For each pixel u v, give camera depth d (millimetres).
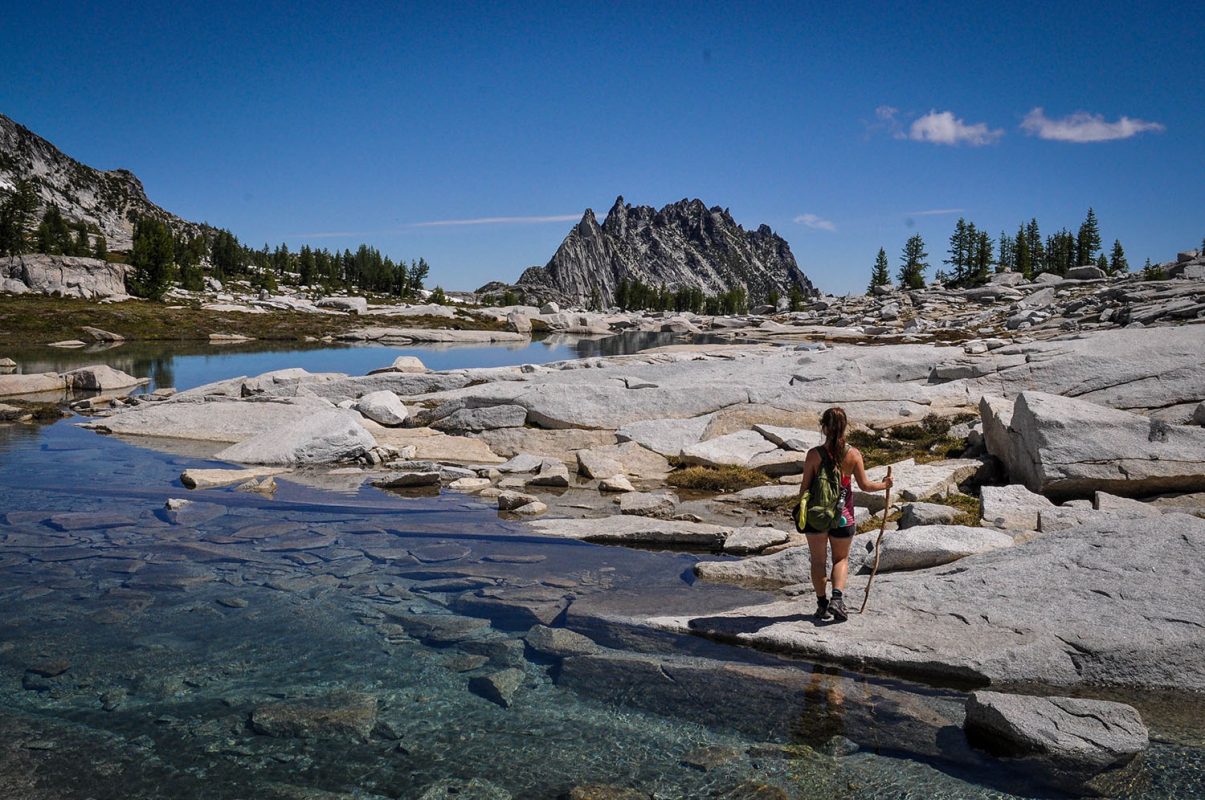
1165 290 52000
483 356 56406
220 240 185500
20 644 8000
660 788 5688
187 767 5867
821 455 8266
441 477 16625
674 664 7750
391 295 184000
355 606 9219
